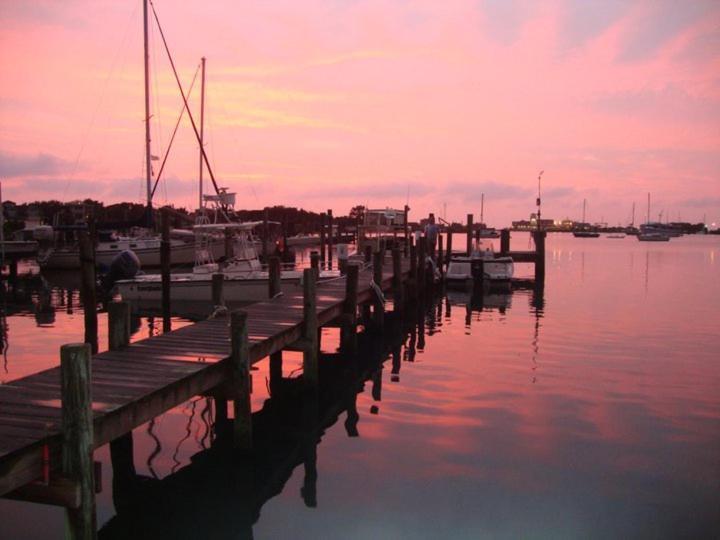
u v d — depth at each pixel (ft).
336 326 49.80
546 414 33.06
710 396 36.60
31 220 170.40
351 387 39.52
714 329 61.46
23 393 22.04
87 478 17.28
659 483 24.26
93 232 89.81
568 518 21.48
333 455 27.71
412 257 77.41
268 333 33.76
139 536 21.48
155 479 25.79
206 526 21.94
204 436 30.42
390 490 23.90
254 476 25.90
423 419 32.53
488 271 102.12
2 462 15.88
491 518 21.53
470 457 26.96
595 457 26.89
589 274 132.77
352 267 46.93
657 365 45.03
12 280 110.11
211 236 85.56
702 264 166.91
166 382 23.29
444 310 76.95
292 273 73.67
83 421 17.13
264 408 35.73
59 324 65.77
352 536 20.70
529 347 52.31
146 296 75.51
